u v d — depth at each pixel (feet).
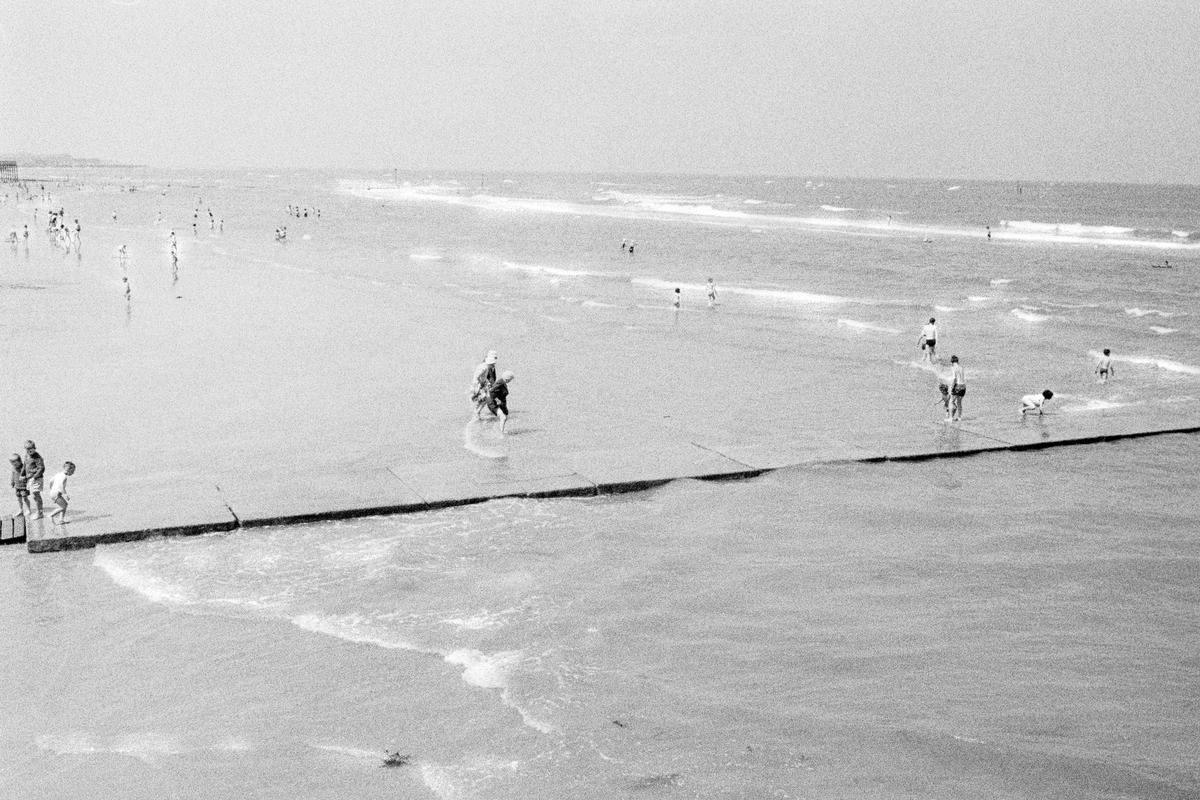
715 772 28.76
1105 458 63.16
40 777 28.71
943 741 30.42
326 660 35.65
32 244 199.93
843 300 145.48
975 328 121.39
